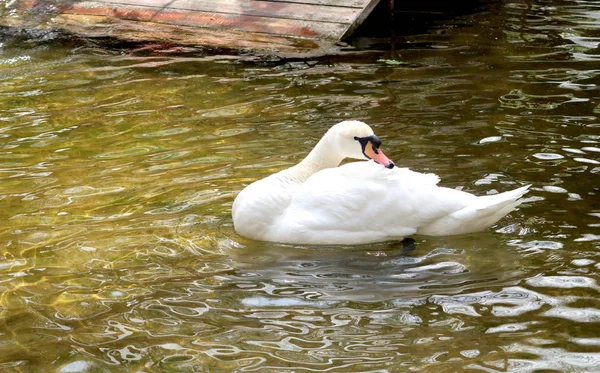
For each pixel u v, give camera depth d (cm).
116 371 638
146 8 1739
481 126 1130
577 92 1260
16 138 1150
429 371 623
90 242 852
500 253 804
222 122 1188
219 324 699
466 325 685
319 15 1622
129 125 1191
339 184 846
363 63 1438
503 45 1517
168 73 1425
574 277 754
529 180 955
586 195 915
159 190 970
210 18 1670
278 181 873
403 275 772
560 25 1636
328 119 1181
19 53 1549
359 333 679
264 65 1446
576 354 639
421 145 1068
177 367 639
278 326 693
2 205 941
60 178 1012
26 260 820
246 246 841
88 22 1705
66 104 1288
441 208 833
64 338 687
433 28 1639
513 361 632
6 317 721
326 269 789
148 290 758
